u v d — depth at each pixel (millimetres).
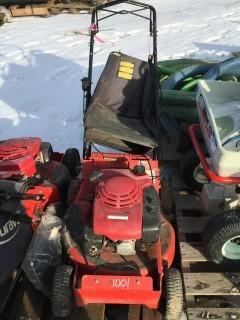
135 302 2971
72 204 3420
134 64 4406
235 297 3268
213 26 8414
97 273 3057
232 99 4066
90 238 2971
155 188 3432
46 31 8781
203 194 3811
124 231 2850
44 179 3793
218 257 3256
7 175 3531
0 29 9125
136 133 4027
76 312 3152
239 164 3168
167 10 9719
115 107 4336
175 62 5848
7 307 3258
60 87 6445
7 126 5543
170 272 3018
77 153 4340
